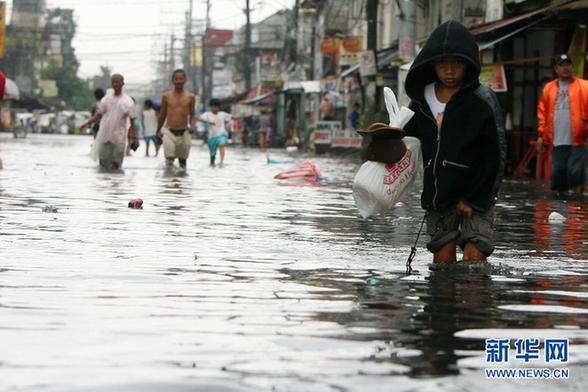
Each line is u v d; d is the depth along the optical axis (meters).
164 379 6.28
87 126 33.78
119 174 30.80
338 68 82.81
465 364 6.86
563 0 35.44
